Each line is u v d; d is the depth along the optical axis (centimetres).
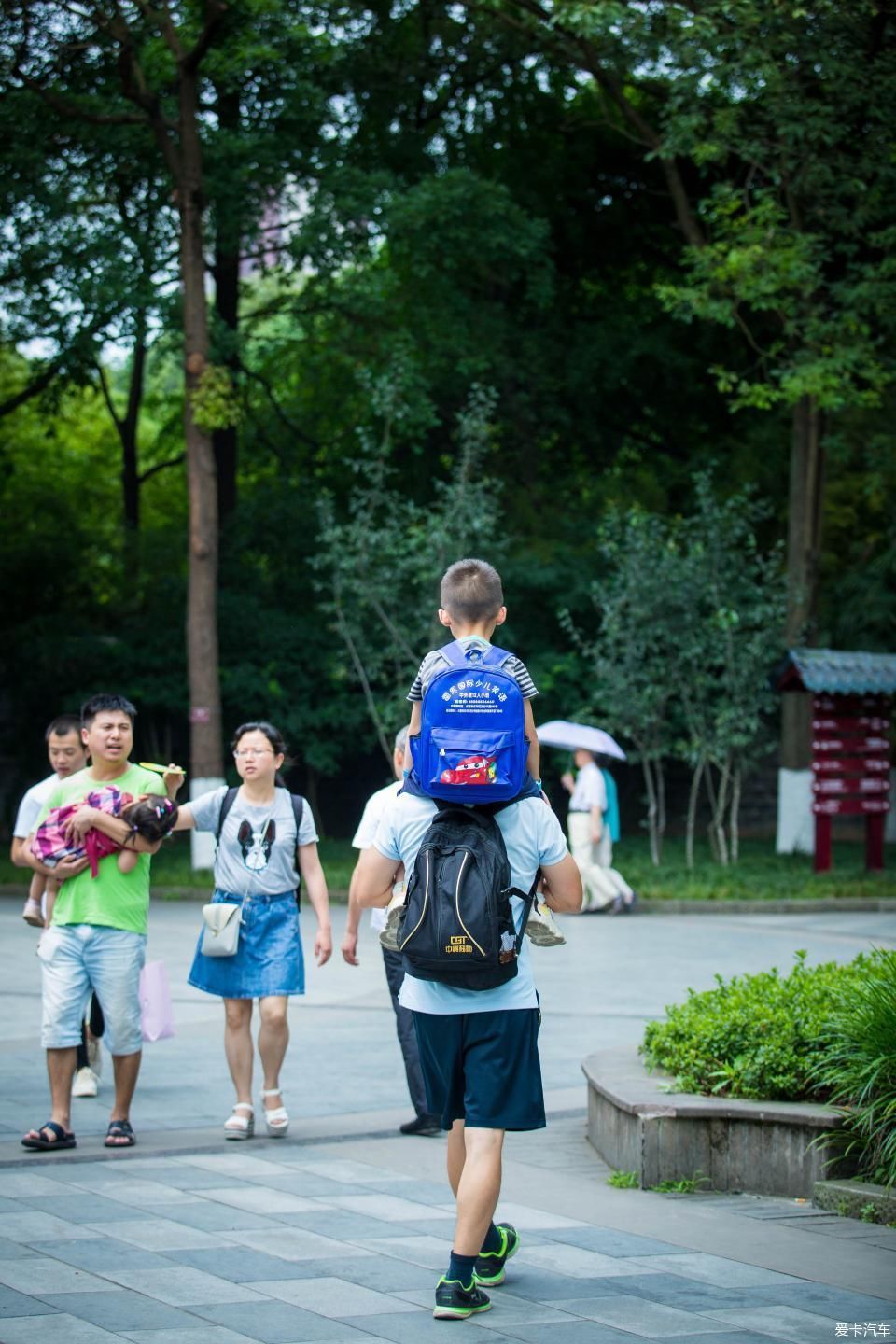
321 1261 466
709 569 2038
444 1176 595
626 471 2856
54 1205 536
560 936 438
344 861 2180
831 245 2097
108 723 654
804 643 2162
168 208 2280
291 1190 566
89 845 636
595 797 1744
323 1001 1099
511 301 2814
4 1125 689
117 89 2247
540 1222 528
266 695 2422
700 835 2794
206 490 2041
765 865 2062
